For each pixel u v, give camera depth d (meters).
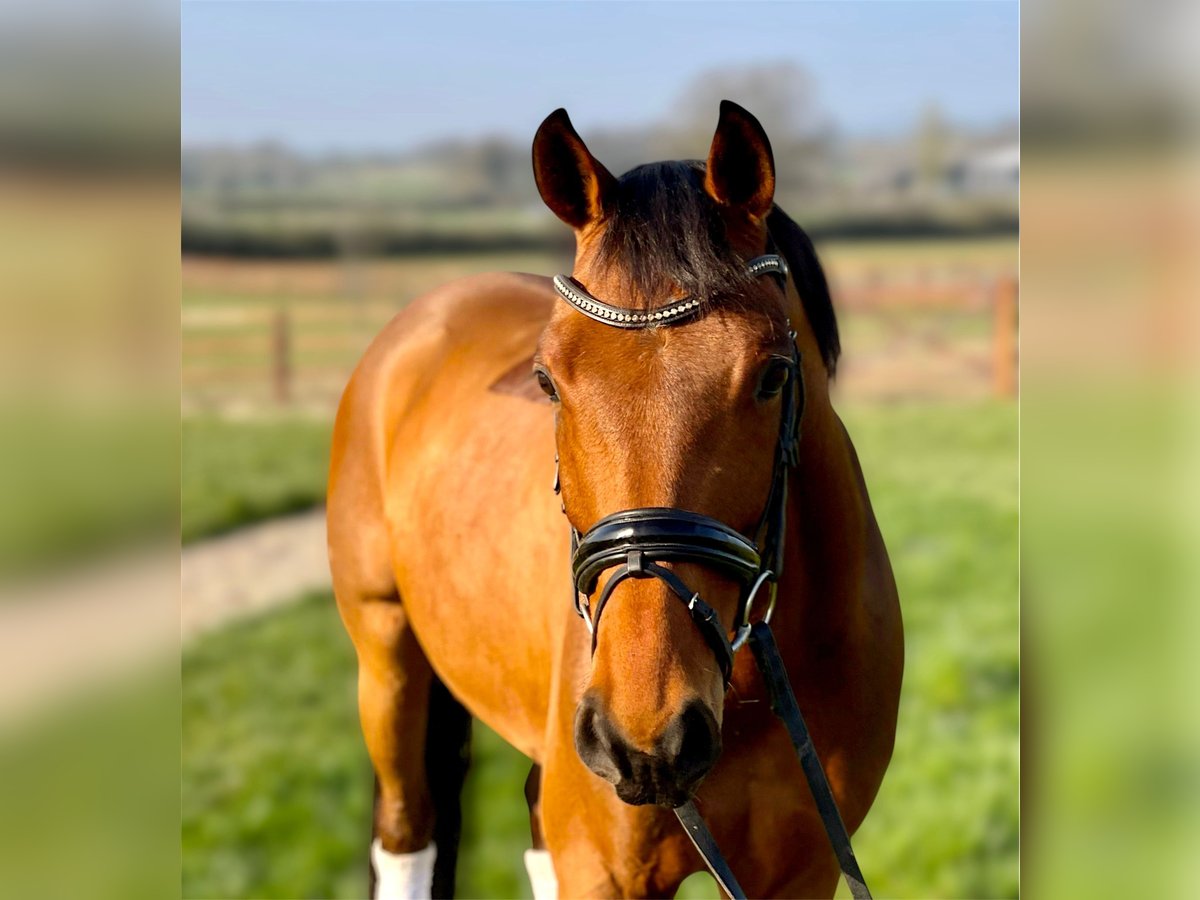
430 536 2.63
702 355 1.49
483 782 3.94
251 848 3.50
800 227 1.91
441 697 2.98
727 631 1.52
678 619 1.44
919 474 8.46
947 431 9.94
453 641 2.56
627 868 1.89
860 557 1.94
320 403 12.26
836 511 1.88
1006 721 4.18
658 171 1.66
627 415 1.47
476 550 2.44
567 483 1.57
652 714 1.40
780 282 1.67
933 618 5.33
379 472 2.98
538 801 2.83
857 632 1.92
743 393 1.49
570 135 1.66
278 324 12.70
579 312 1.56
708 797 1.86
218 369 13.42
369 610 2.96
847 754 1.95
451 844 2.97
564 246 6.39
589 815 1.90
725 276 1.54
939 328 13.14
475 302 3.04
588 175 1.67
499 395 2.66
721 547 1.47
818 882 1.99
